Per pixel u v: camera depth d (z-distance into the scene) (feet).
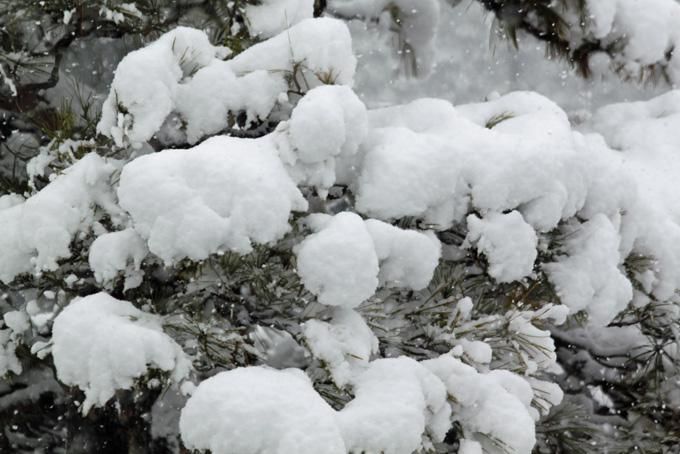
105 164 13.73
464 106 18.85
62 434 21.06
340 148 13.44
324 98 13.01
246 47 16.78
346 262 12.12
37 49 18.53
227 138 13.16
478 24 31.04
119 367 11.33
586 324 16.34
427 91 30.17
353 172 14.75
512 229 14.49
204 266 13.42
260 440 10.42
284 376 11.30
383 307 14.05
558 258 15.90
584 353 20.72
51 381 20.48
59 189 13.23
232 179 12.06
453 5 29.76
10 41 18.38
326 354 12.35
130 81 13.43
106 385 11.46
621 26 24.16
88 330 11.64
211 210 11.89
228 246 12.11
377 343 13.25
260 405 10.52
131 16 17.54
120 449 17.48
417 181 14.14
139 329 11.55
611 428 19.85
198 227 11.80
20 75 18.86
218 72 14.55
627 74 25.18
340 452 10.51
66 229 13.05
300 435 10.34
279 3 17.31
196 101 14.49
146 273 13.73
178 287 14.05
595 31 23.29
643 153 23.32
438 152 14.42
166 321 13.03
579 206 15.81
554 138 15.39
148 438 17.33
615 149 24.26
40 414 20.86
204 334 12.79
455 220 15.01
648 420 19.60
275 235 12.25
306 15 17.37
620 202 16.94
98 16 17.88
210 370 14.56
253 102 14.64
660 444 18.89
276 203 12.16
